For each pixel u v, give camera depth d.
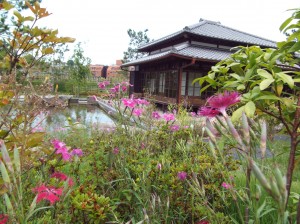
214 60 13.16
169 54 12.86
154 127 3.28
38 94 1.71
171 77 15.79
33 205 1.09
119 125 2.73
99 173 2.10
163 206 1.77
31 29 1.66
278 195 0.79
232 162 2.30
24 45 1.72
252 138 1.23
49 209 1.55
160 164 1.98
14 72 1.58
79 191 1.47
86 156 2.59
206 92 14.27
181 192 1.89
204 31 16.81
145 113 3.15
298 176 2.91
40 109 1.61
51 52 1.80
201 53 14.50
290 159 1.43
